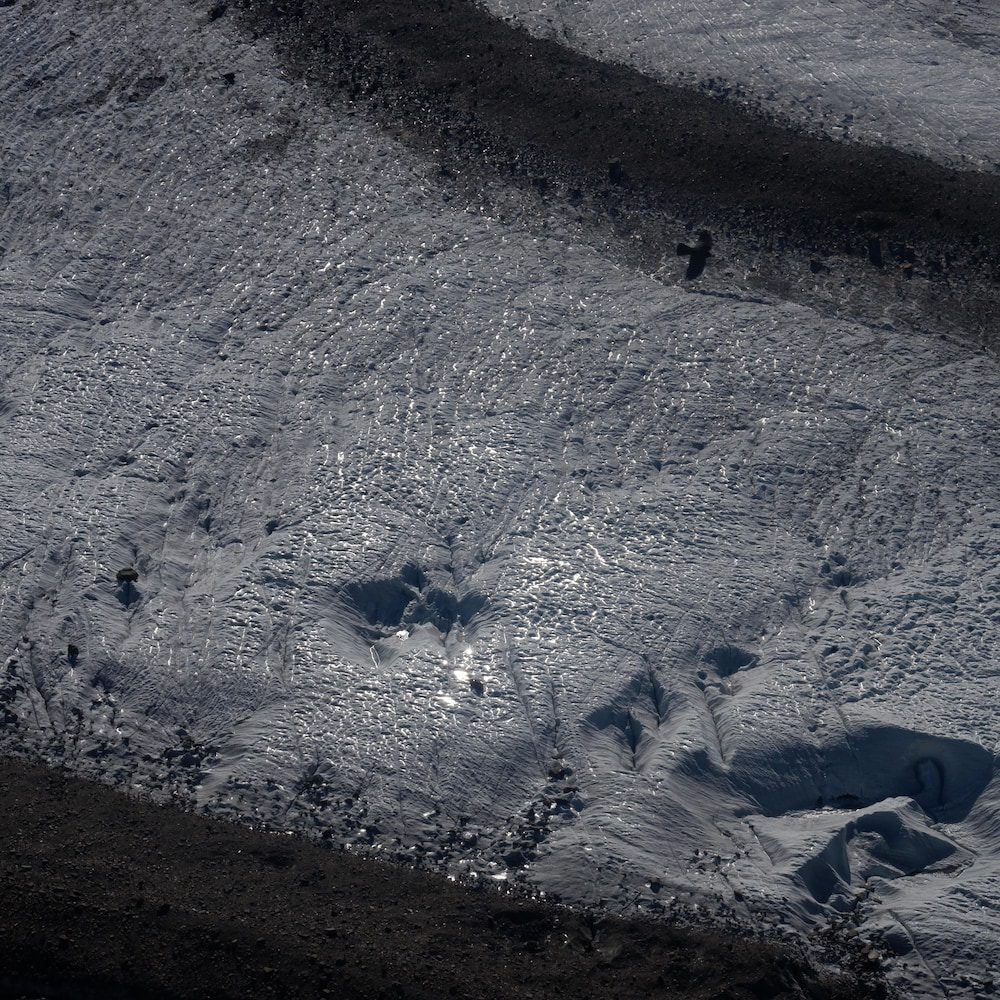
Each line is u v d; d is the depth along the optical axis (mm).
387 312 41344
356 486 35812
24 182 47469
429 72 50719
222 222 45188
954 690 30672
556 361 39625
